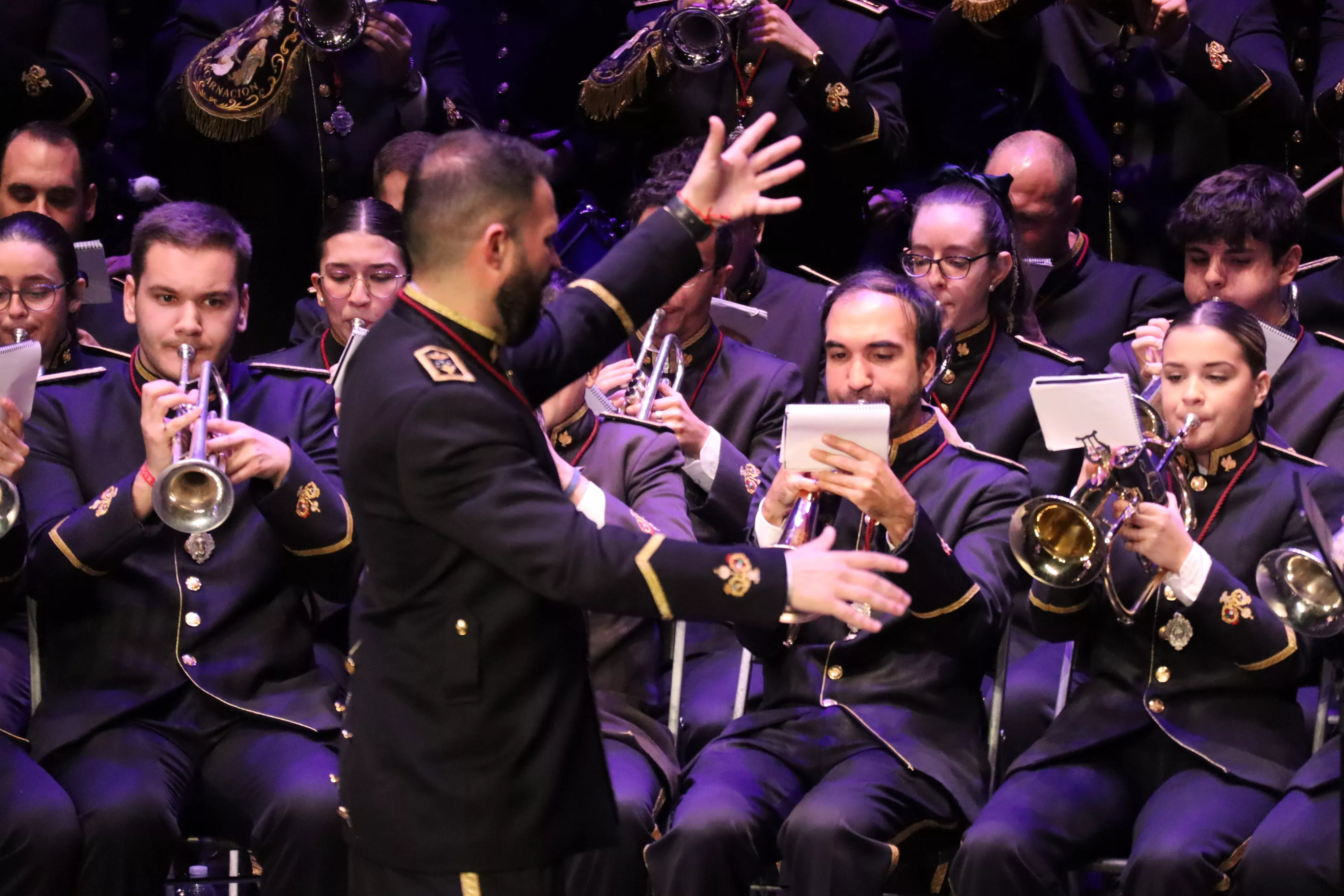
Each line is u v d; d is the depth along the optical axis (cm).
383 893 984
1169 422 1368
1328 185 1866
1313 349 1655
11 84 1959
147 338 1453
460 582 949
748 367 1716
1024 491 1392
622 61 1977
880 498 1209
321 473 1376
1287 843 1181
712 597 915
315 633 1520
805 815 1263
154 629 1391
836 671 1362
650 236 1050
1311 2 2009
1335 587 1177
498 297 966
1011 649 1579
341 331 1733
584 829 978
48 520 1388
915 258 1677
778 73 1950
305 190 1973
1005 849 1229
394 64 1970
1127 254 1972
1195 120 1944
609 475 1510
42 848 1248
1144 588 1316
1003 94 2086
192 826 1384
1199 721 1305
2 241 1580
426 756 957
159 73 2148
